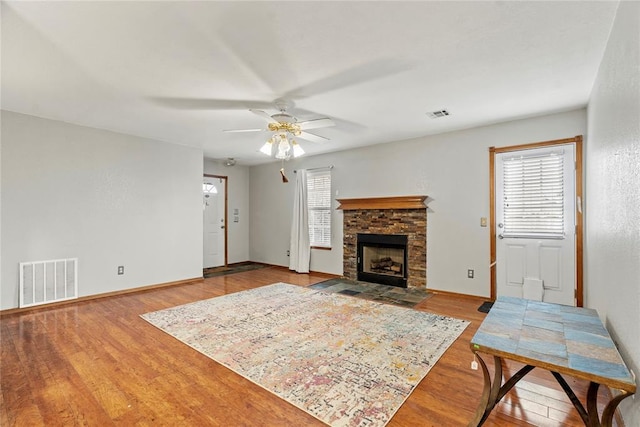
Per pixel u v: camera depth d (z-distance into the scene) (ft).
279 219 23.00
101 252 14.47
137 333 10.03
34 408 6.21
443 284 15.21
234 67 8.29
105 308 12.70
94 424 5.77
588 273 10.93
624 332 5.56
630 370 5.14
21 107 11.48
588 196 10.87
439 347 8.98
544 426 5.79
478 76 8.87
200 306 12.94
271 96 10.33
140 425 5.74
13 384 7.07
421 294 15.03
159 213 16.56
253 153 20.11
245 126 13.92
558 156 12.23
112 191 14.83
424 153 15.76
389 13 6.06
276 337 9.69
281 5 5.79
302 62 8.02
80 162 13.79
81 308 12.71
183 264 17.60
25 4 5.71
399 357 8.36
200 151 18.39
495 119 12.94
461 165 14.61
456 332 10.10
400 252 17.30
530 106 11.37
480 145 14.06
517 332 5.85
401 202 16.20
